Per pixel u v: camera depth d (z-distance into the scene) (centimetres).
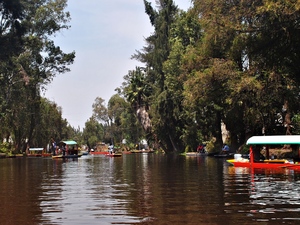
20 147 7425
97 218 953
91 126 12638
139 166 2931
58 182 1766
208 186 1502
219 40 2928
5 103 5528
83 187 1553
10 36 4528
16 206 1125
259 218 921
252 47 2672
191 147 5666
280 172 2053
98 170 2548
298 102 3055
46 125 8356
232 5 2616
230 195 1261
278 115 3588
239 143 4247
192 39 4712
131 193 1353
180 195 1284
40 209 1076
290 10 2103
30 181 1831
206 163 3080
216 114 4488
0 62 4938
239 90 2864
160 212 1009
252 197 1214
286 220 898
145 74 7550
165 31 6022
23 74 5481
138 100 7644
